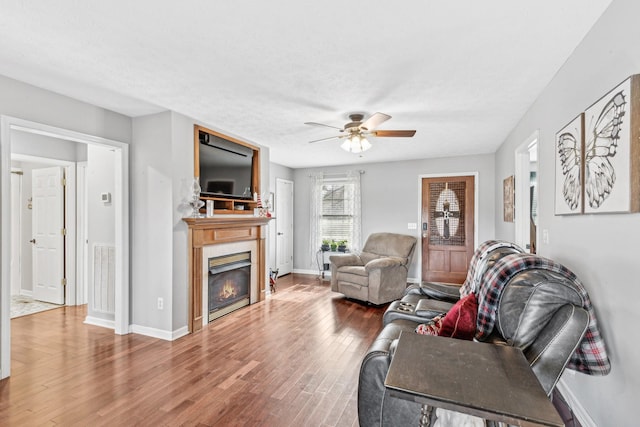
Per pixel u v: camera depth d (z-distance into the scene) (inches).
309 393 86.8
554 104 91.9
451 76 92.4
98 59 83.7
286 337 126.5
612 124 57.7
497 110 121.4
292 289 209.3
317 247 253.4
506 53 79.4
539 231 105.7
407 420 62.0
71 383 90.7
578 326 51.2
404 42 74.5
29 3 61.2
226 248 153.4
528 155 138.9
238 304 163.8
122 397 84.0
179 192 126.5
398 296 180.7
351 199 243.9
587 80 70.7
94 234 140.1
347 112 123.8
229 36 72.4
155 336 125.8
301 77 93.4
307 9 62.6
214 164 147.6
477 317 67.5
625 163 53.8
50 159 157.8
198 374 96.5
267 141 171.9
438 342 53.8
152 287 126.6
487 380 41.4
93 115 117.1
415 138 165.5
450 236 217.8
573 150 75.2
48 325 138.9
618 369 58.4
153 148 126.6
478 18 65.4
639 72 52.4
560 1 60.1
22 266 185.0
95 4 61.4
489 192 206.1
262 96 108.2
